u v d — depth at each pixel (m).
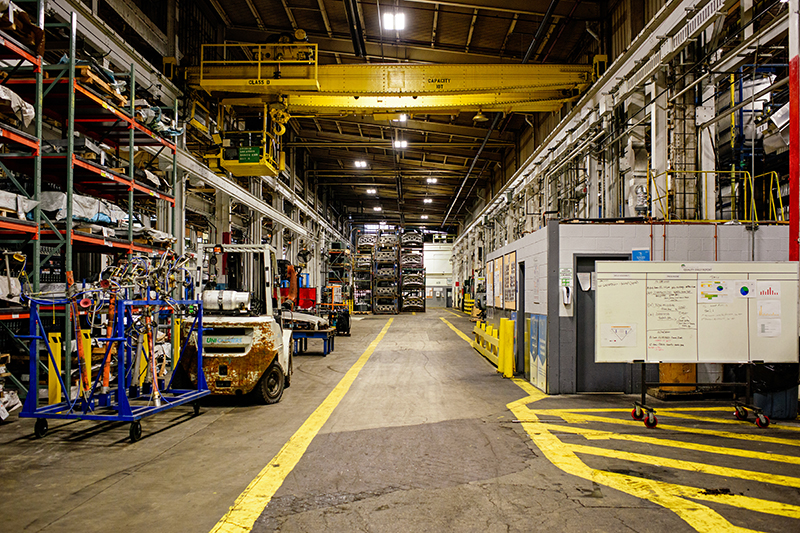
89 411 5.43
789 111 5.99
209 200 16.80
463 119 22.19
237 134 14.04
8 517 3.38
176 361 7.01
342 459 4.65
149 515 3.42
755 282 6.11
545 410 6.64
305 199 28.94
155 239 8.74
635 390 7.75
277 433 5.58
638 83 10.55
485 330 12.10
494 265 12.45
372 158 29.86
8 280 6.38
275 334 7.16
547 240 7.82
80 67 6.93
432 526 3.25
